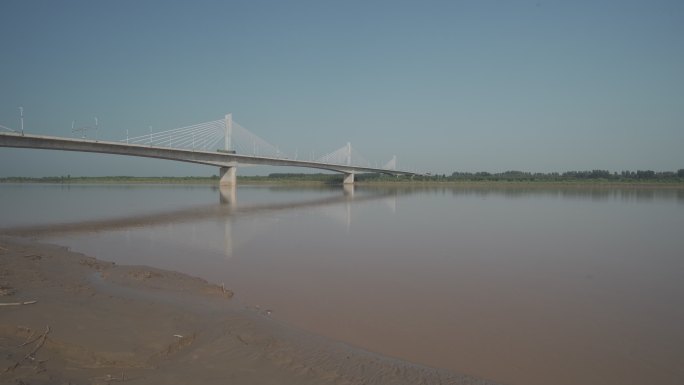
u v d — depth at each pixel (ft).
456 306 45.03
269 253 72.84
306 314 41.78
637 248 79.71
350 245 81.41
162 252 73.67
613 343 36.14
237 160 307.99
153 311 37.86
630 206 181.68
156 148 236.22
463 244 83.05
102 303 39.17
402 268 62.08
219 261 66.08
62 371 26.25
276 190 366.02
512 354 33.78
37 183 593.42
